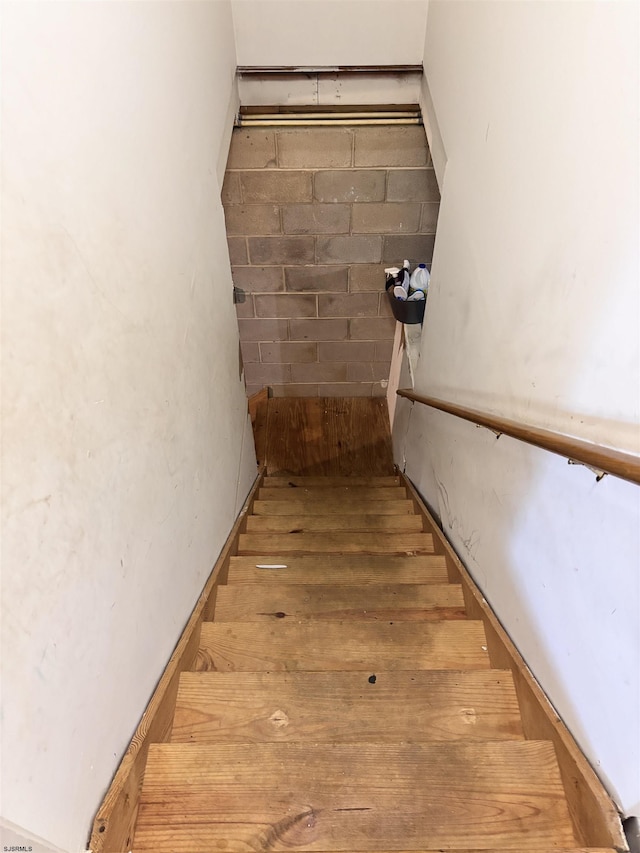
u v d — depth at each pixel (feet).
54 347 2.22
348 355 12.03
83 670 2.55
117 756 3.00
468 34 5.13
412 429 9.34
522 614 3.98
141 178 3.29
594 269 2.81
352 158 8.71
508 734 3.76
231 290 6.56
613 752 2.81
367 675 4.00
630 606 2.57
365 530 7.47
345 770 3.31
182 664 4.01
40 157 2.08
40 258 2.10
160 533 3.75
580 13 2.89
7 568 1.90
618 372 2.60
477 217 4.99
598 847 2.77
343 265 10.25
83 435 2.51
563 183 3.17
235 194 9.13
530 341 3.74
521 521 3.98
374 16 7.32
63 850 2.35
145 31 3.35
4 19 1.83
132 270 3.15
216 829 3.06
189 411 4.55
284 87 8.04
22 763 2.02
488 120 4.58
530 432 3.35
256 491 9.28
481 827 3.11
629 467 2.23
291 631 4.61
